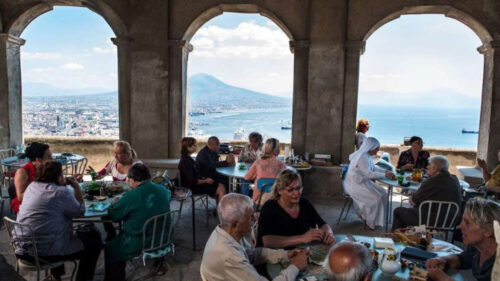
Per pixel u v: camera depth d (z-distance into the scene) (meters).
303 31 6.66
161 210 3.31
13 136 7.02
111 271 3.27
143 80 6.82
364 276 1.60
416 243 2.63
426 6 6.26
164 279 3.68
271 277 2.23
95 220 3.40
